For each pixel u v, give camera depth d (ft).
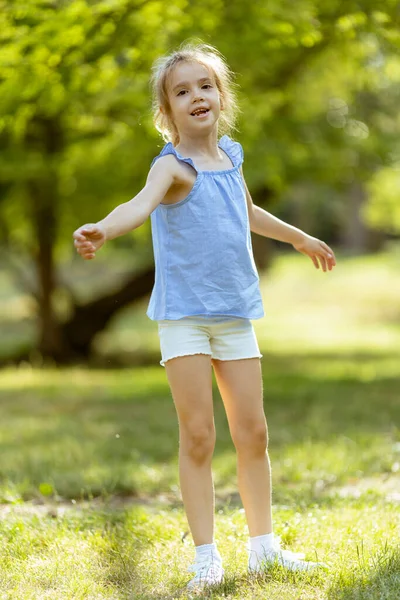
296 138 77.46
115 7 42.37
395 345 112.88
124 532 23.71
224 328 19.76
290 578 18.61
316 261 22.62
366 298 159.12
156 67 21.06
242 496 20.26
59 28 42.45
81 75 46.14
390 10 47.60
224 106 21.53
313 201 115.75
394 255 196.54
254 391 19.92
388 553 19.99
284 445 40.19
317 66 67.36
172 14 44.75
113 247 99.96
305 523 23.75
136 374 85.10
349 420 49.42
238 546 21.94
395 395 61.00
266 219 22.04
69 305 103.86
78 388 73.51
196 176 19.61
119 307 99.19
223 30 49.08
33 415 57.93
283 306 162.61
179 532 23.95
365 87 74.54
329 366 88.53
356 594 17.35
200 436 19.58
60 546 21.95
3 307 160.86
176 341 19.47
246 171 68.85
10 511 26.00
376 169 92.12
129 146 70.90
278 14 46.91
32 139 79.87
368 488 28.96
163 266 19.74
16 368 92.68
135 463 37.60
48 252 94.02
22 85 45.96
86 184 82.94
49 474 34.45
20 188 85.46
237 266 19.75
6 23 42.68
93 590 18.67
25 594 18.33
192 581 18.94
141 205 18.38
